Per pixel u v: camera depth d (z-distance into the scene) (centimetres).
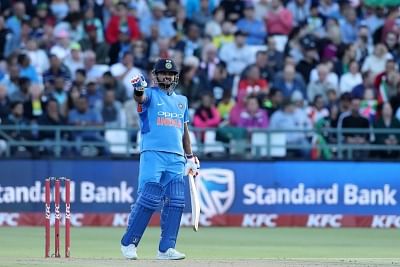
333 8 8050
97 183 6550
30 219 6462
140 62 7362
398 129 6988
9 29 7475
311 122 7125
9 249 4469
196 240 5431
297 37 7700
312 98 7331
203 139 6912
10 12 7575
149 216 3594
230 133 6831
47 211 3628
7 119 6788
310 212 6719
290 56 7581
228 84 7331
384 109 7025
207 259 3703
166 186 3612
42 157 6506
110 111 6950
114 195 6569
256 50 7712
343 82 7425
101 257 3934
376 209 6756
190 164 3706
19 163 6481
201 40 7619
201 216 6619
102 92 7025
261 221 6681
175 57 7444
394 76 7312
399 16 8062
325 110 7181
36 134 6806
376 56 7662
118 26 7556
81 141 6825
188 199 6588
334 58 7619
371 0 8219
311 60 7512
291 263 3409
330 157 6944
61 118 6875
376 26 8006
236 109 7031
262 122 7012
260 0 7969
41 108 6931
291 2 8050
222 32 7756
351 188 6750
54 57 7119
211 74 7338
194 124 6931
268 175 6700
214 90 7288
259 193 6681
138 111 3603
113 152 6944
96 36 7519
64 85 7088
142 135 3622
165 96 3634
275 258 3975
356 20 7994
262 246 5006
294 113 7075
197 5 7906
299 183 6712
